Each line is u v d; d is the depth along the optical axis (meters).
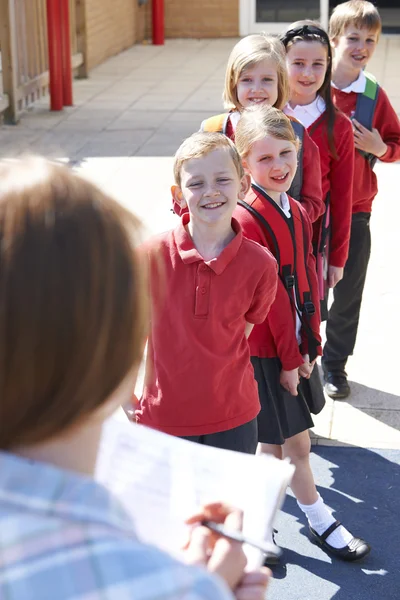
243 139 2.93
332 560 3.07
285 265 2.90
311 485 3.11
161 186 7.11
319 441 3.81
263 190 2.92
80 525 0.79
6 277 0.80
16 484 0.81
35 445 0.86
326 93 3.64
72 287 0.81
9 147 8.33
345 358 4.19
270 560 3.04
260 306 2.65
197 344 2.53
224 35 14.84
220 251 2.54
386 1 16.53
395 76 11.52
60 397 0.83
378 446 3.78
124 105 10.20
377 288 5.29
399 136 4.07
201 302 2.51
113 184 7.16
